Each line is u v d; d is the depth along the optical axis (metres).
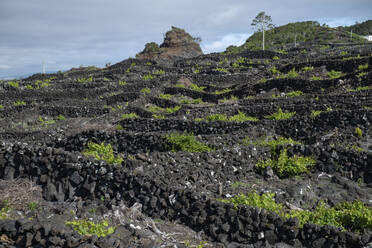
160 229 6.82
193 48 67.44
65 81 38.28
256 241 6.30
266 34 77.75
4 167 9.68
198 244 6.36
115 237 5.88
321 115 14.16
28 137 18.45
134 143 13.65
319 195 8.49
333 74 25.50
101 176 8.44
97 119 21.91
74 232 5.78
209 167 9.59
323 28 75.25
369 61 24.72
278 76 27.36
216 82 33.97
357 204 7.46
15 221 6.11
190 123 16.47
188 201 7.30
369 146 11.09
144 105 26.23
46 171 9.15
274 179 9.66
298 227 6.20
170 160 9.55
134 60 52.31
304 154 10.56
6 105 27.16
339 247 5.80
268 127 14.53
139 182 7.99
